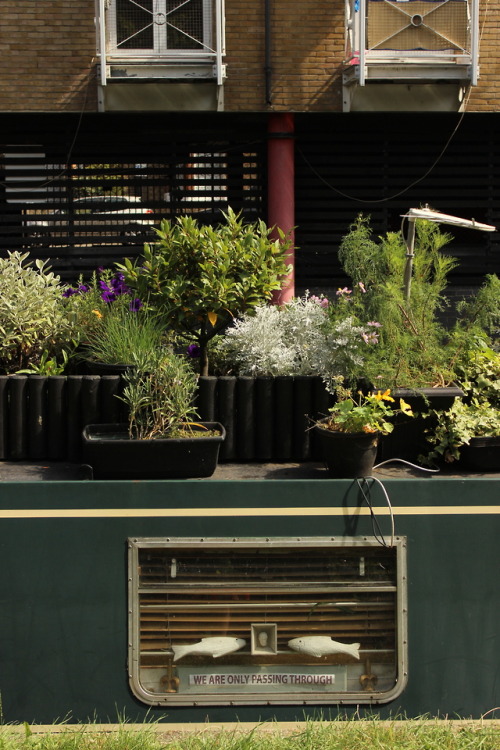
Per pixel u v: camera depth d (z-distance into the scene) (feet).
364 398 14.33
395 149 39.42
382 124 39.19
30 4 36.14
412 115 38.73
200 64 36.37
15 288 16.83
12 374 16.11
